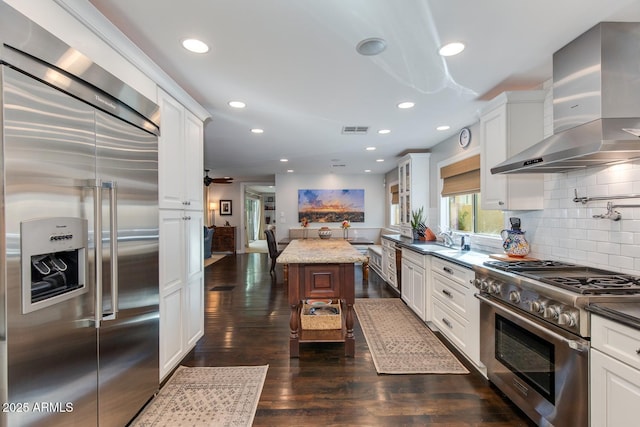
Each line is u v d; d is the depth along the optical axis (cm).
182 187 240
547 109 234
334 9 149
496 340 201
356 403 196
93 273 138
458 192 388
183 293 243
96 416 143
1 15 101
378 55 194
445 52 192
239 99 268
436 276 304
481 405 194
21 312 107
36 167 112
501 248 297
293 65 207
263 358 258
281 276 594
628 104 164
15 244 105
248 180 945
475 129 342
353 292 268
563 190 220
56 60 120
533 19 158
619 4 147
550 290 151
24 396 109
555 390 152
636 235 170
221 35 171
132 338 171
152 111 190
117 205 157
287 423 177
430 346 278
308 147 473
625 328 119
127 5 144
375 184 813
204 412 187
